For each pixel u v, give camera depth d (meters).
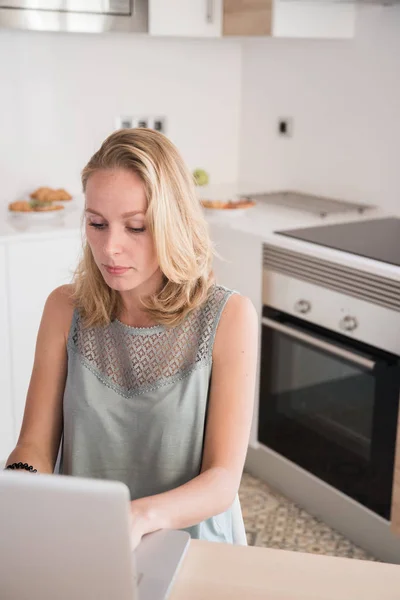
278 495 2.75
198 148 3.55
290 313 2.56
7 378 2.70
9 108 3.03
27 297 2.68
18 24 2.61
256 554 1.04
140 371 1.31
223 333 1.30
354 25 2.93
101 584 0.86
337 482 2.49
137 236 1.21
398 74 2.78
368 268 2.21
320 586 0.97
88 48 3.16
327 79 3.10
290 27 2.80
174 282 1.29
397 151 2.84
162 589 0.94
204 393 1.30
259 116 3.50
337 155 3.11
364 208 2.97
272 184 3.49
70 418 1.35
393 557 2.32
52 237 2.67
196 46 3.42
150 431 1.31
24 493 0.82
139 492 1.35
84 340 1.35
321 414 2.50
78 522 0.82
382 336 2.22
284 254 2.53
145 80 3.33
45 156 3.16
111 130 3.29
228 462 1.25
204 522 1.29
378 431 2.29
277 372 2.67
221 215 2.95
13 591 0.89
